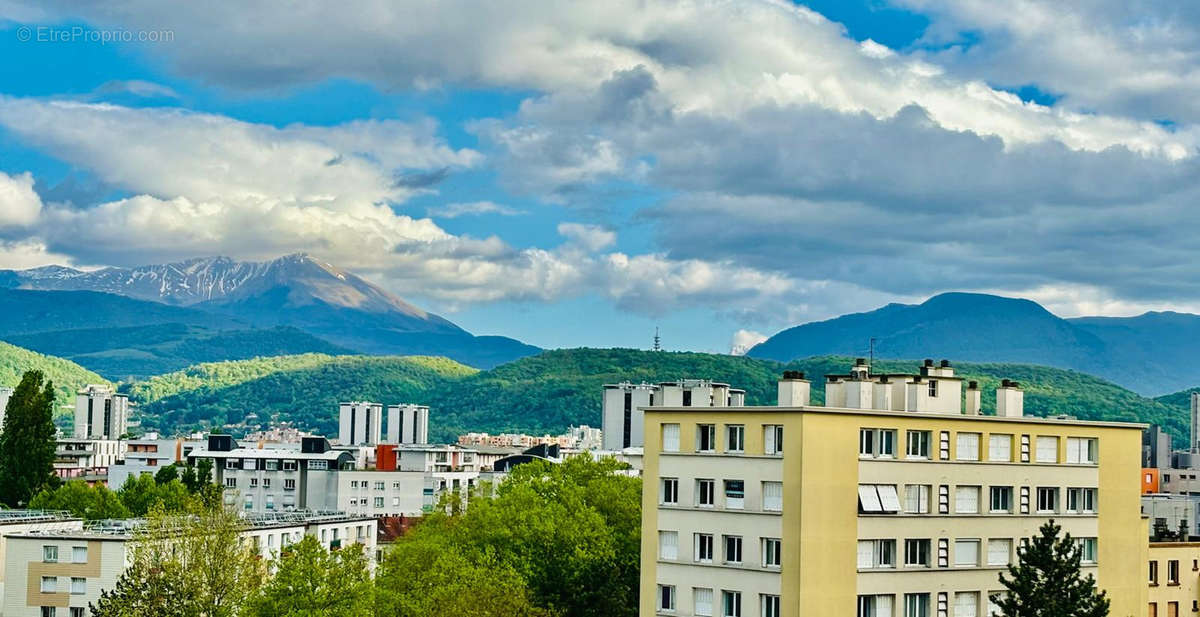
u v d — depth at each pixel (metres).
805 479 120.25
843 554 121.81
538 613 152.00
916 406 130.38
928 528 126.94
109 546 161.88
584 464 197.75
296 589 136.62
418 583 154.12
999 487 132.25
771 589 121.44
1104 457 138.75
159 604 137.12
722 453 126.38
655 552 130.00
